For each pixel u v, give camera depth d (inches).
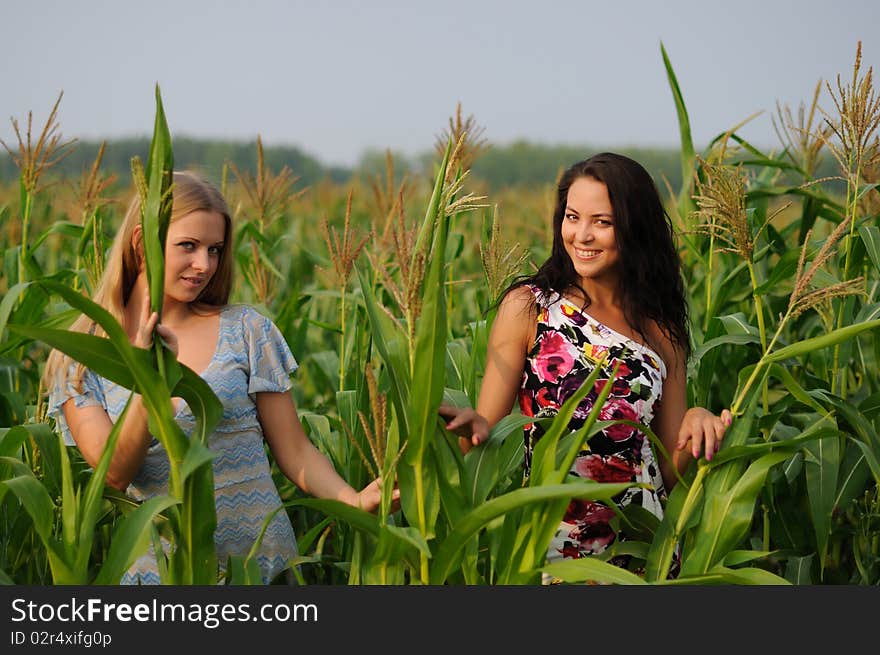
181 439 133.3
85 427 152.6
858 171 209.3
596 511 164.9
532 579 146.7
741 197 182.1
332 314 388.5
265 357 166.6
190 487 136.0
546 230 349.7
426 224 137.5
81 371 151.0
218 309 167.8
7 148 247.8
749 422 155.9
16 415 228.7
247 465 162.2
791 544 218.7
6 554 185.3
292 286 397.4
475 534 141.2
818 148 279.7
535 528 142.6
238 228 327.3
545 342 167.0
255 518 162.4
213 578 143.3
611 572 136.5
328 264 351.9
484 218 193.2
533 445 166.6
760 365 155.5
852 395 246.8
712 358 221.1
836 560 221.3
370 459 208.2
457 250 293.1
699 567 153.3
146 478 155.7
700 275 292.5
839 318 218.4
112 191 366.6
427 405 136.9
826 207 256.8
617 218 159.9
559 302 168.1
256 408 169.3
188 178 156.3
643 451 166.1
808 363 241.8
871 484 219.9
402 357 141.6
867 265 260.5
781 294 266.1
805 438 149.9
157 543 146.0
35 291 242.7
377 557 145.5
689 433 156.6
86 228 242.8
